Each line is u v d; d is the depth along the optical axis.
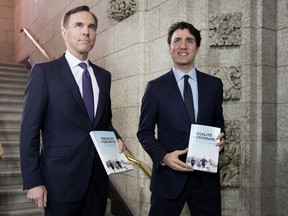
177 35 2.26
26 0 9.72
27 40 9.48
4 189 3.84
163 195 2.23
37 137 1.88
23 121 1.88
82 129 1.97
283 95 3.24
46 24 7.92
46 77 1.95
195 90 2.32
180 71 2.34
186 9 3.36
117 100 4.42
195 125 2.15
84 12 2.05
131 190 4.02
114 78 4.50
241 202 3.21
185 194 2.24
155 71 3.75
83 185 1.94
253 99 3.21
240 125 3.23
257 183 3.19
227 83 3.24
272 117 3.27
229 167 3.23
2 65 8.55
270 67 3.26
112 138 2.06
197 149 2.12
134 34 4.04
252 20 3.23
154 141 2.25
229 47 3.31
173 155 2.11
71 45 2.05
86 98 2.03
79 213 2.00
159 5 3.71
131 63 4.09
